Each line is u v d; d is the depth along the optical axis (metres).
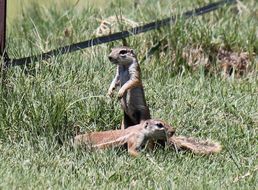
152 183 10.49
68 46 13.57
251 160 11.43
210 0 17.44
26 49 14.57
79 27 15.74
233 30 15.98
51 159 11.05
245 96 13.75
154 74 14.24
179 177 10.66
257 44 15.66
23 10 17.39
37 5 17.17
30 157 11.10
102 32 15.55
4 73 12.20
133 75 11.58
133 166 10.93
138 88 11.66
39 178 10.30
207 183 10.50
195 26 15.50
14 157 11.08
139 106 11.69
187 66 14.99
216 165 11.25
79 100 12.02
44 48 14.72
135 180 10.58
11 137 11.68
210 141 11.83
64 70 12.81
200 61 15.16
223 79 14.68
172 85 13.76
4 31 12.38
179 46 15.12
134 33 14.95
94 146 11.46
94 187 10.21
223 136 12.30
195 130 12.50
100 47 14.37
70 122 12.03
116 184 10.37
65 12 16.58
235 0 17.27
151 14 16.56
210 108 13.12
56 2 17.44
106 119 12.26
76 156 11.22
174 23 15.37
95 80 13.05
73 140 11.63
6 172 10.38
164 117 12.63
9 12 18.83
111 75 13.38
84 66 13.31
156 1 17.20
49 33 15.75
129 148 11.34
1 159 10.88
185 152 11.65
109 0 17.41
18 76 12.20
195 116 12.73
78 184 10.26
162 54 15.02
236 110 13.12
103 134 11.55
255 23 16.59
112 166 10.94
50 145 11.54
